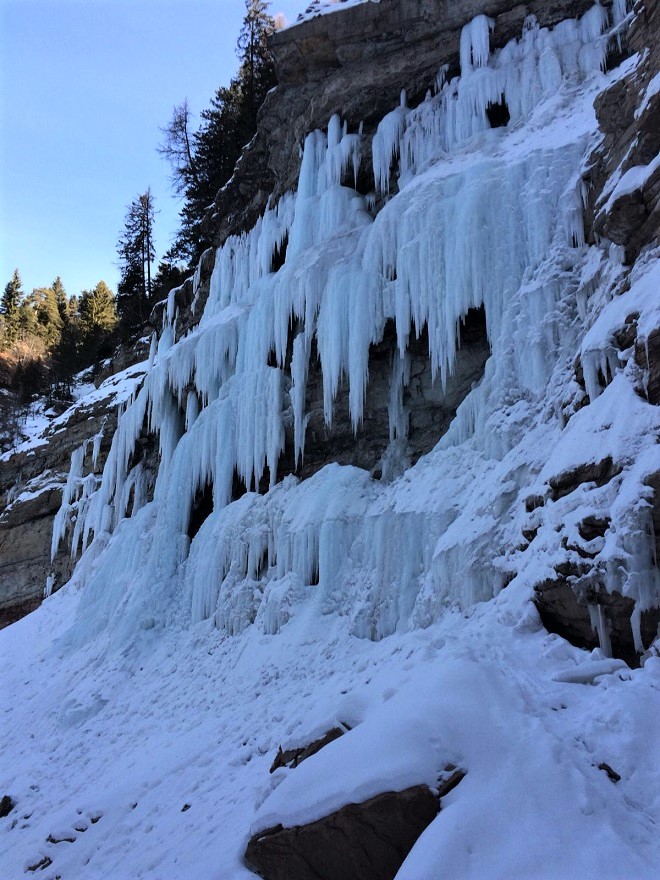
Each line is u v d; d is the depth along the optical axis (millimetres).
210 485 17484
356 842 4965
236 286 19234
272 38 16422
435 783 4816
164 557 16750
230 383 16922
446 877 4098
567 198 10531
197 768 9289
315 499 13055
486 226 11344
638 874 3824
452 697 5422
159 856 7438
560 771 4586
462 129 13922
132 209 46062
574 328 9695
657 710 5105
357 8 15289
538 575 7188
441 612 8984
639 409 6949
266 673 11156
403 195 13000
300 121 16891
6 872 9031
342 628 11047
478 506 9133
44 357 58844
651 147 8359
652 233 8109
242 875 5754
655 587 6078
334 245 14477
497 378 10500
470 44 14281
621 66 11945
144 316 39969
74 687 15492
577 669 5945
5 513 28312
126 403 25344
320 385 14758
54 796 11000
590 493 6895
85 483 25281
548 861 4016
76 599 22016
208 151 33000
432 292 11930
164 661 14484
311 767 5617
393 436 13430
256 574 14055
